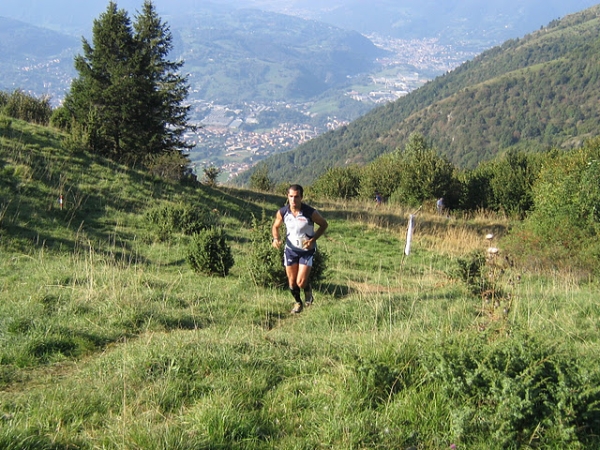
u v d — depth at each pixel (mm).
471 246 17109
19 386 4543
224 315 7551
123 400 3918
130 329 6332
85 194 16047
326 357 5027
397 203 27688
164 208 15336
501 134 114312
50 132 19828
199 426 3633
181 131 27469
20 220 12883
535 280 11305
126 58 22828
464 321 6844
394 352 4664
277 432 3691
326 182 32844
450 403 3896
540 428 3619
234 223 17672
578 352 5082
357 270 13328
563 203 13891
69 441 3426
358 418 3773
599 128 102500
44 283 8500
